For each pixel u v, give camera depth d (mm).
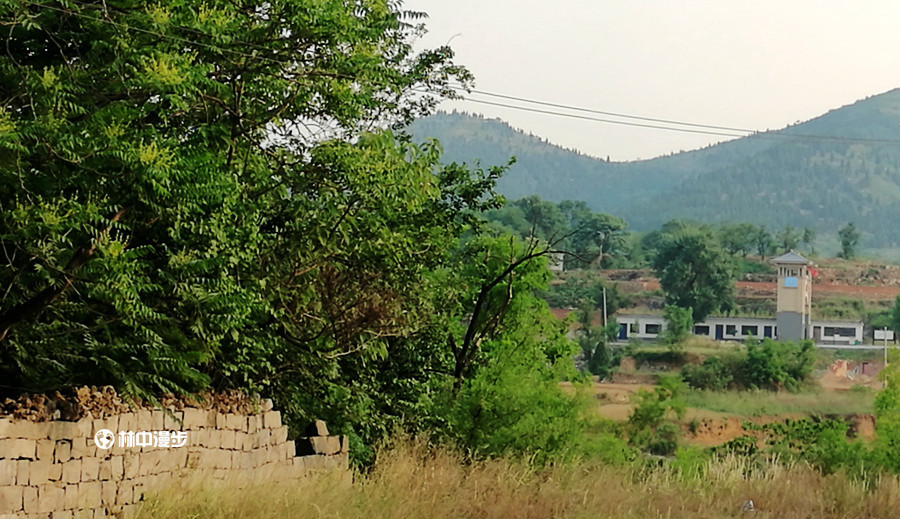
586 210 151500
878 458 27547
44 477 12680
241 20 16328
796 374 92688
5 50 14648
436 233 24266
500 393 23938
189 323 15133
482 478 18297
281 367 19281
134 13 14547
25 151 12344
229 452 16031
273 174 18484
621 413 69750
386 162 18234
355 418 21109
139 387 14227
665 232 166375
